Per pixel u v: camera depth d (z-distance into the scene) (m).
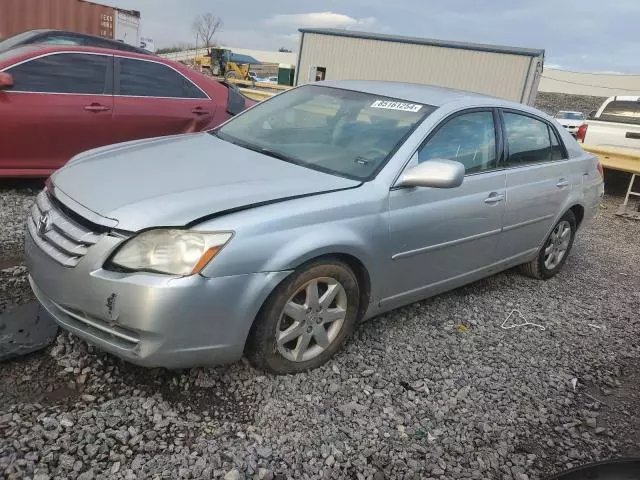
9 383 2.77
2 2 11.77
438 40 22.97
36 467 2.28
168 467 2.38
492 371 3.57
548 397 3.39
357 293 3.30
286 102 4.39
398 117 3.84
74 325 2.79
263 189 2.99
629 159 9.23
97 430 2.53
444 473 2.63
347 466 2.56
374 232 3.24
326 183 3.20
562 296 5.09
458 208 3.80
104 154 3.52
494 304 4.66
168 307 2.52
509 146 4.44
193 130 6.63
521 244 4.71
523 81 21.64
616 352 4.12
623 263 6.50
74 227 2.77
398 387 3.22
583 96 49.16
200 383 2.95
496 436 2.95
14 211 5.28
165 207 2.69
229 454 2.50
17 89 5.52
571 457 2.87
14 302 3.50
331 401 2.99
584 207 5.44
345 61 24.73
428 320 4.14
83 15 13.32
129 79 6.17
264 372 3.07
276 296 2.86
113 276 2.56
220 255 2.61
